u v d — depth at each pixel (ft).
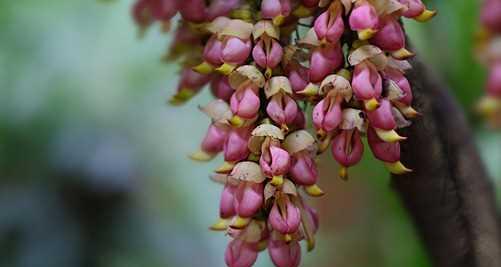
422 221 5.65
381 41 4.87
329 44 4.87
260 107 5.00
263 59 4.93
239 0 5.12
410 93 4.93
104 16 10.90
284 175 4.93
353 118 4.86
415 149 5.46
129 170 10.90
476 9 7.67
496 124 6.60
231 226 4.95
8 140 10.65
